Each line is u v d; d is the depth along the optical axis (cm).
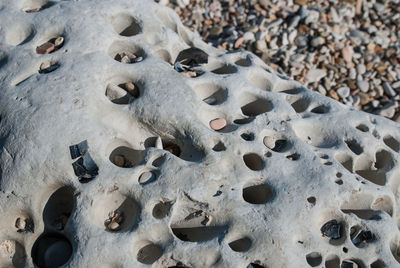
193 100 42
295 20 67
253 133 41
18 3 46
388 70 65
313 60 65
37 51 43
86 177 38
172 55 48
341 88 63
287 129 42
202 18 69
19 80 42
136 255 37
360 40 68
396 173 44
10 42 44
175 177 39
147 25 46
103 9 46
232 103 43
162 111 41
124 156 41
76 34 44
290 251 37
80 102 40
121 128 41
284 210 38
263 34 66
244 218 38
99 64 42
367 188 40
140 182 39
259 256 37
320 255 38
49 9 45
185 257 37
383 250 39
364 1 71
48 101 40
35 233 39
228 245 37
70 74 41
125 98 42
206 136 40
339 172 40
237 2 70
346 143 44
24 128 39
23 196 38
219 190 39
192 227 39
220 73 48
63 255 38
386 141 46
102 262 36
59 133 39
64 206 40
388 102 63
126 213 39
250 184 40
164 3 69
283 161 40
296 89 47
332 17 69
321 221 39
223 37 67
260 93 45
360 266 39
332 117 45
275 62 64
